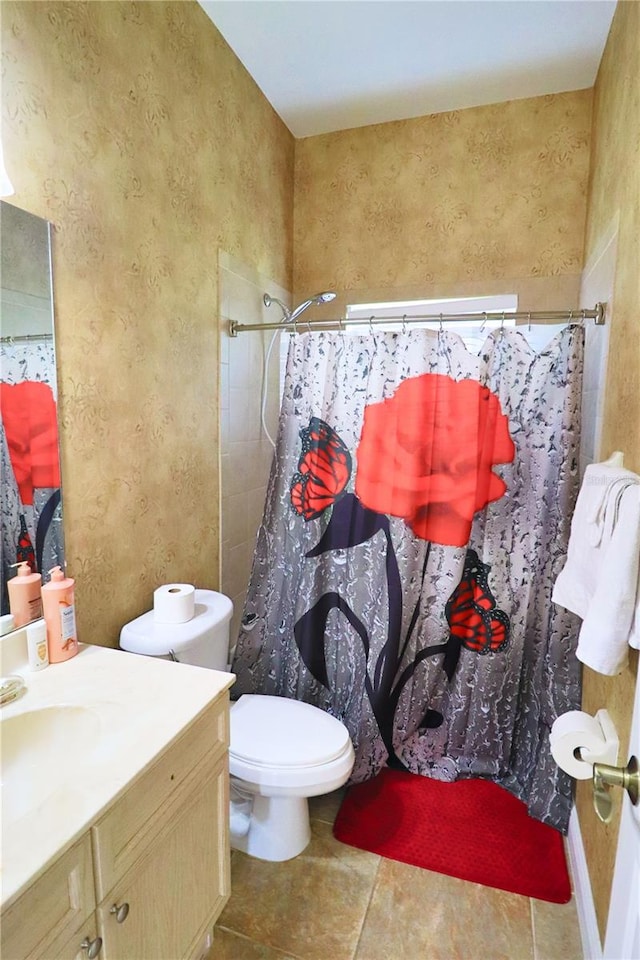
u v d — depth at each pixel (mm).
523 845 1567
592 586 1104
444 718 1910
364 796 1754
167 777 936
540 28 1708
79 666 1153
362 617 1834
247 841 1546
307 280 2471
